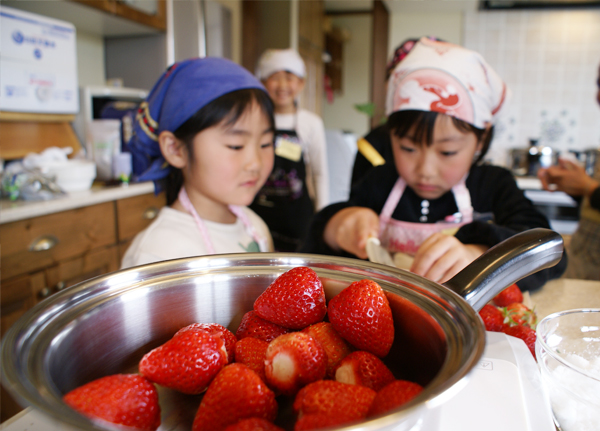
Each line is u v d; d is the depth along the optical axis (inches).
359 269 14.3
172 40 91.7
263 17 125.7
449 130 30.9
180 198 35.7
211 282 14.4
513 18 135.9
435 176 32.6
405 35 156.7
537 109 136.8
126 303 12.9
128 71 95.0
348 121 221.3
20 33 60.6
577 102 134.0
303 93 140.2
